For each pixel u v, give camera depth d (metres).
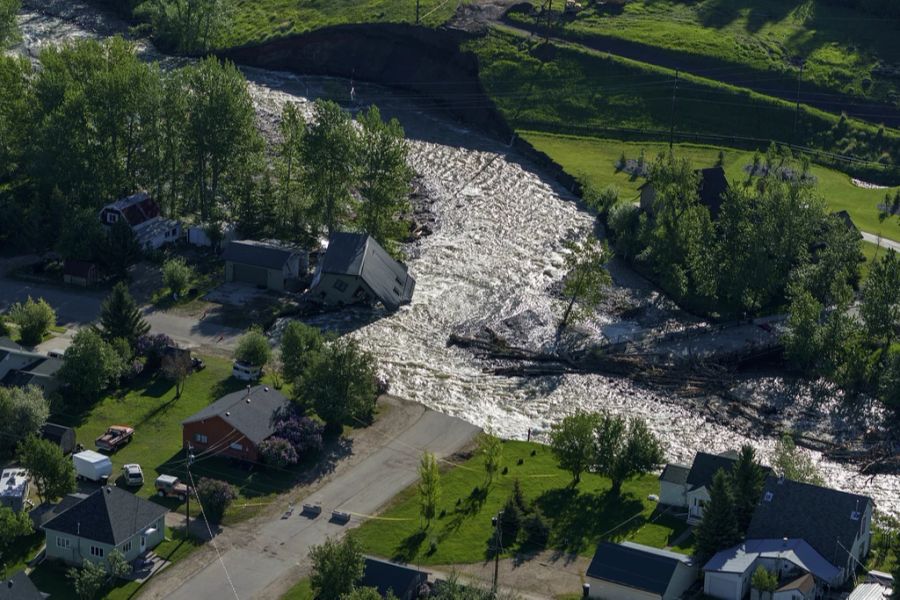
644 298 174.50
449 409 144.75
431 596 104.62
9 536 113.06
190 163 193.12
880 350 157.62
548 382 152.88
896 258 172.88
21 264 174.38
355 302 168.50
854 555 112.38
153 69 189.25
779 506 115.00
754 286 168.00
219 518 120.25
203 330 158.50
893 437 143.62
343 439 135.62
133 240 172.12
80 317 160.38
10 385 138.50
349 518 121.00
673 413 147.00
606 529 119.75
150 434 134.12
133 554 113.38
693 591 109.88
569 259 166.88
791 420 146.75
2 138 192.12
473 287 176.50
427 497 120.31
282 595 109.38
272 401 135.25
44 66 197.50
